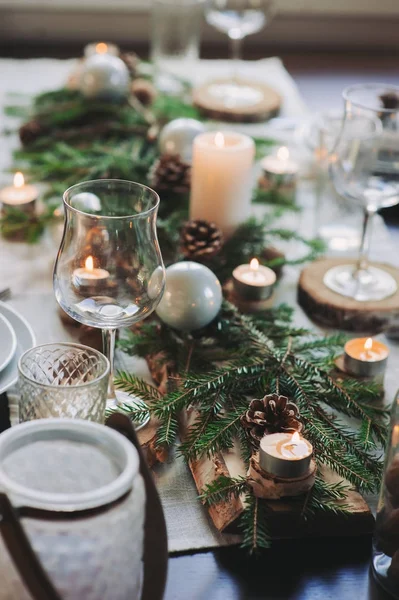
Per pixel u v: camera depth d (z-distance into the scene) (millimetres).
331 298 1159
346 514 845
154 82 1772
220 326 1065
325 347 1055
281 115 1727
